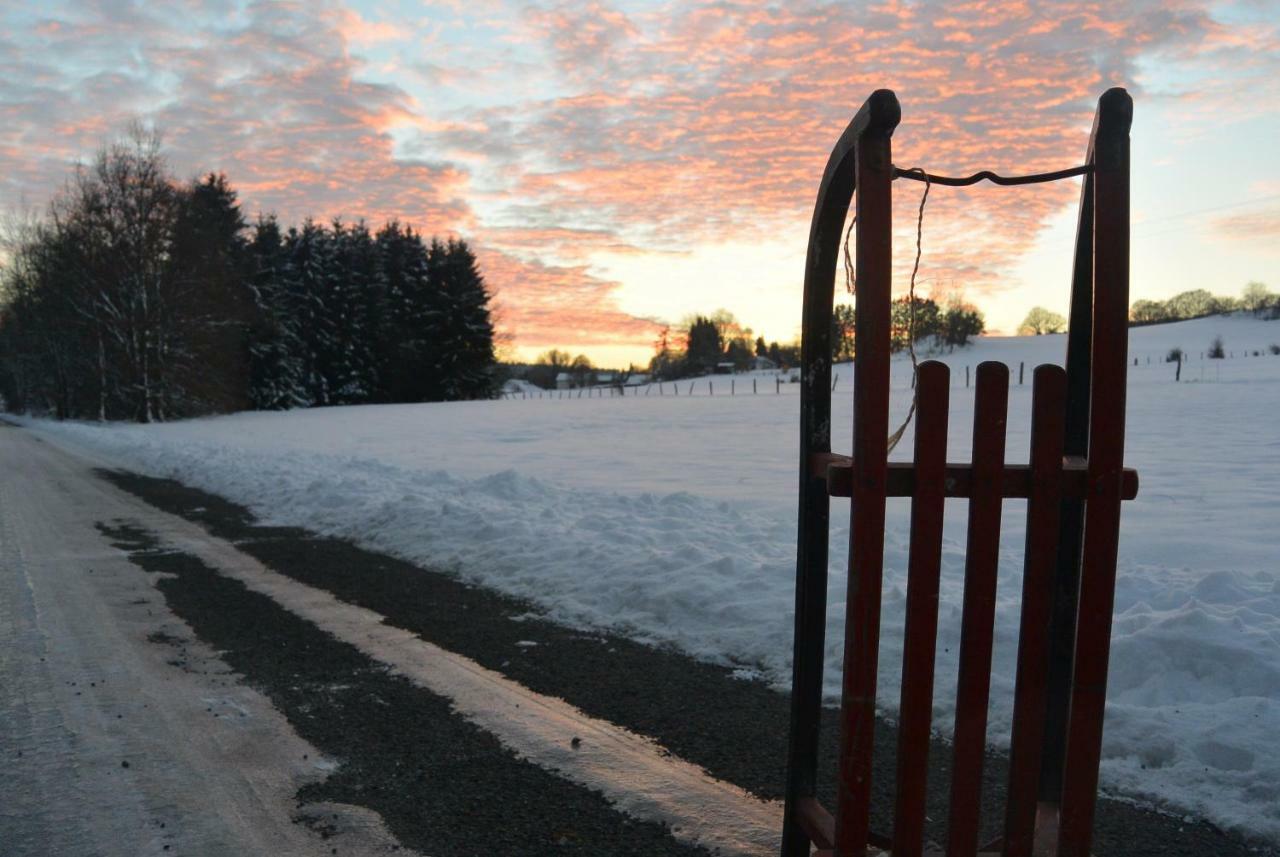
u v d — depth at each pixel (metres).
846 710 2.17
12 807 3.40
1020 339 105.25
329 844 3.09
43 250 48.81
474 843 3.09
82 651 5.48
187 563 8.26
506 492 10.94
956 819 2.19
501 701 4.52
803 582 2.66
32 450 24.31
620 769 3.69
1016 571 6.25
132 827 3.22
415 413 44.50
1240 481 11.20
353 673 5.01
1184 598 5.33
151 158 44.50
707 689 4.65
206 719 4.31
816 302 2.64
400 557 8.34
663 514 9.03
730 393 66.81
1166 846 2.99
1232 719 3.68
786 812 2.73
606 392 84.69
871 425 2.09
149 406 44.59
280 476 14.34
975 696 2.16
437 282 68.44
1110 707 3.88
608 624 5.87
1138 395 31.95
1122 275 2.09
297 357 61.69
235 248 55.56
